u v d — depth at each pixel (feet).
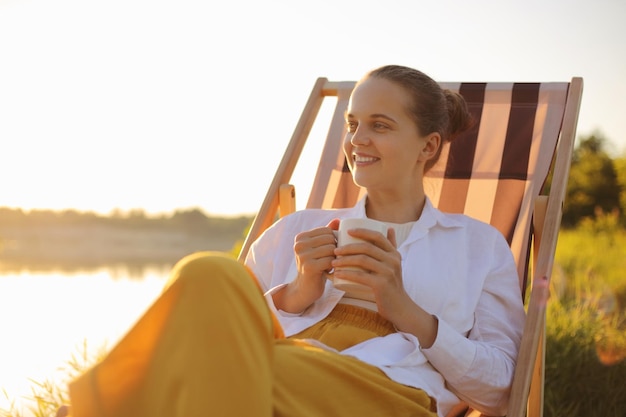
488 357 6.40
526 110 9.06
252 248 7.76
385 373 5.74
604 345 12.70
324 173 9.53
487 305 7.04
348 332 6.43
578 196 36.42
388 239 6.28
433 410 5.99
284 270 7.55
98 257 42.96
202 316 4.50
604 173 36.45
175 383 4.41
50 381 12.54
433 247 7.13
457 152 9.13
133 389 4.50
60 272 31.71
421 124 7.10
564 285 17.38
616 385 11.60
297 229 7.66
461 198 8.93
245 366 4.49
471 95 9.30
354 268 6.15
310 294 6.61
